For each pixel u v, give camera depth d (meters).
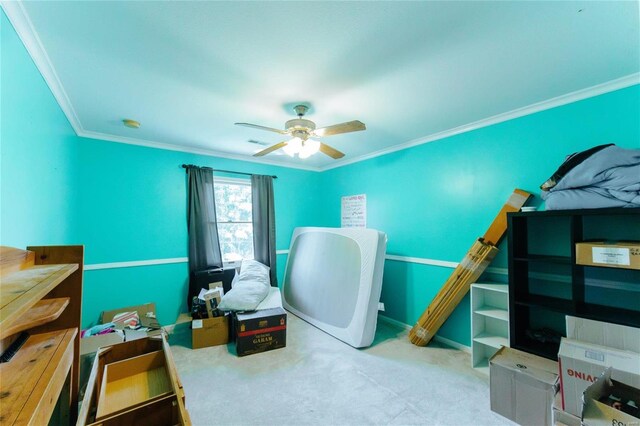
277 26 1.33
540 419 1.66
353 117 2.50
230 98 2.11
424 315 2.86
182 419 1.12
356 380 2.23
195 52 1.54
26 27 1.28
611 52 1.53
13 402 0.67
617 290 1.83
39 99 1.58
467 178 2.74
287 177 4.41
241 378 2.27
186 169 3.51
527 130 2.31
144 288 3.21
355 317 2.88
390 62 1.64
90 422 1.25
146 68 1.69
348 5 1.20
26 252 1.16
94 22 1.28
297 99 2.13
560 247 2.12
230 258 3.93
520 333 2.12
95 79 1.81
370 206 3.84
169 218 3.39
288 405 1.94
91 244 2.91
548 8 1.21
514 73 1.76
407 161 3.34
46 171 1.75
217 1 1.17
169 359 1.58
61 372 0.92
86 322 2.88
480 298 2.52
